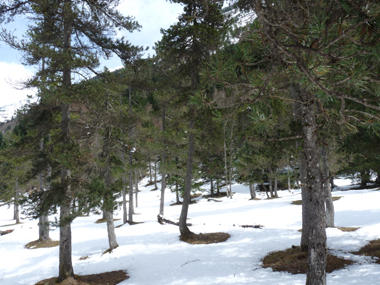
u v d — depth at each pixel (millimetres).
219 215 21641
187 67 13383
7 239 21516
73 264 12305
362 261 7668
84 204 8898
